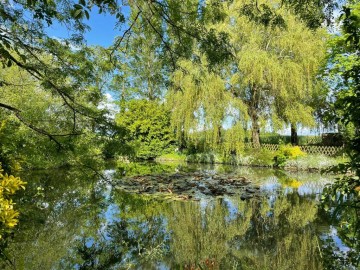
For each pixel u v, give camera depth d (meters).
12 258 4.31
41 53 5.41
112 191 9.57
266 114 17.38
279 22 4.97
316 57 15.59
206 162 20.19
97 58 5.67
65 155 5.81
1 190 2.03
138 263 4.31
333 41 14.38
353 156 2.15
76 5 2.37
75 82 5.74
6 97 9.57
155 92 23.19
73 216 6.60
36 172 12.08
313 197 8.55
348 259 4.15
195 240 5.26
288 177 12.70
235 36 15.62
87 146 5.88
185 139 19.31
